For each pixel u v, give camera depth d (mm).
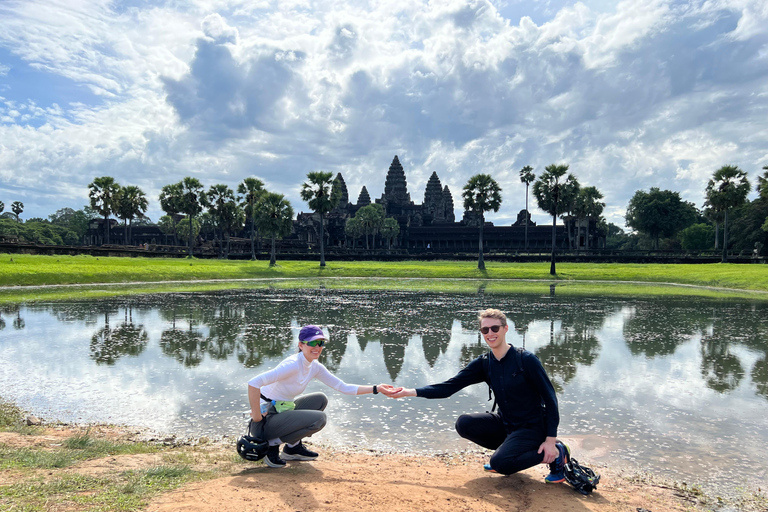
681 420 8992
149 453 6590
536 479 5691
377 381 11586
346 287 43719
